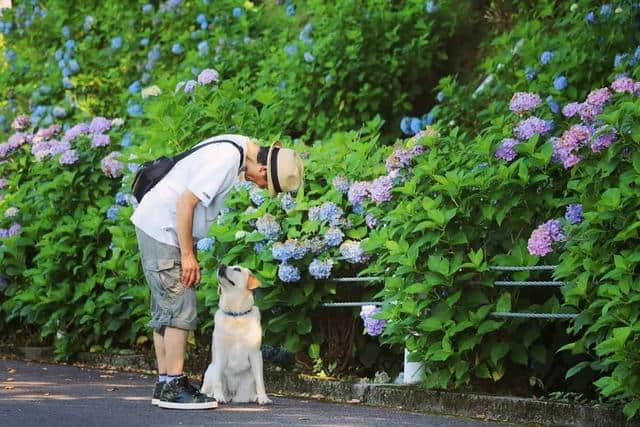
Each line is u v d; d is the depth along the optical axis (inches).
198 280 319.0
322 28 579.5
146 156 466.6
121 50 684.1
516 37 537.0
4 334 530.3
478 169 342.3
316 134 569.0
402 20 583.8
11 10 752.3
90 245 475.5
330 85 551.8
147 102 534.3
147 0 697.6
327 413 325.4
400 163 360.2
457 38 609.9
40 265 487.2
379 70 566.9
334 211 381.7
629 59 444.1
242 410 326.6
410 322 341.4
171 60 661.9
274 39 636.1
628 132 302.7
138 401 342.0
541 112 394.3
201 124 489.7
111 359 463.5
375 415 322.7
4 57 746.2
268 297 385.4
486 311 328.2
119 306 459.8
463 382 335.6
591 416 299.6
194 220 320.8
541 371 337.1
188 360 434.9
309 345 390.9
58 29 730.8
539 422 309.4
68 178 486.0
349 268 390.9
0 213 516.7
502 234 339.0
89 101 667.4
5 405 322.0
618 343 278.2
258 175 325.7
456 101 530.0
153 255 323.0
